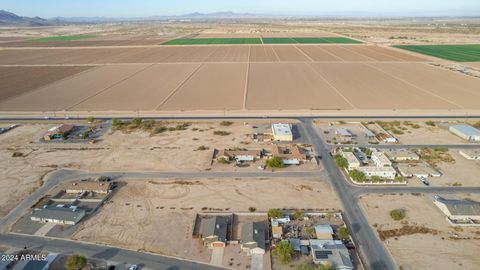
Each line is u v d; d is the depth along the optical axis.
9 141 77.50
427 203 52.84
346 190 56.69
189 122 88.19
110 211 51.84
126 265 41.28
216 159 67.69
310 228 46.84
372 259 42.09
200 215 50.81
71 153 71.38
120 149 73.00
